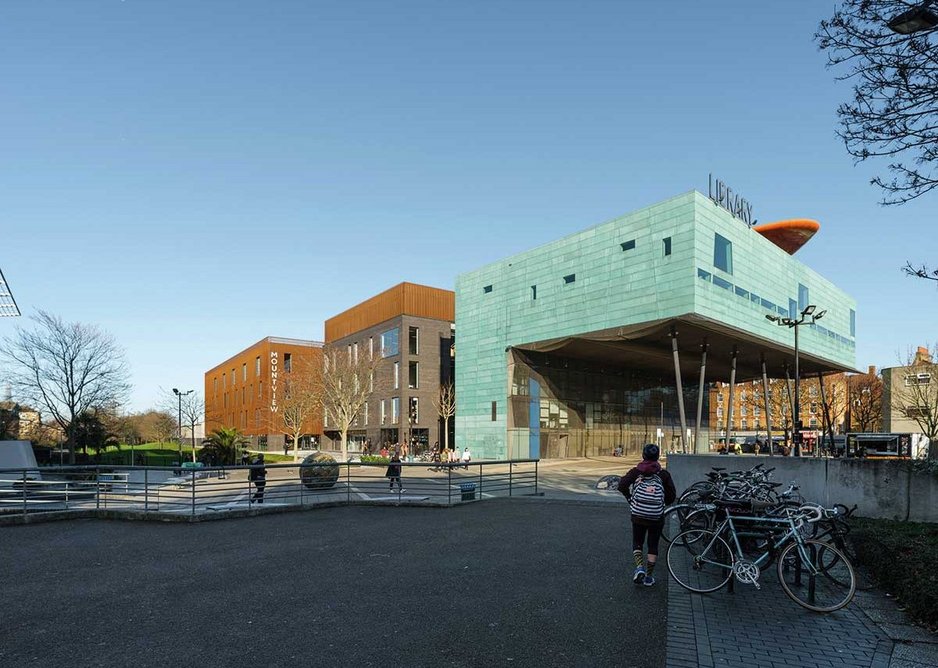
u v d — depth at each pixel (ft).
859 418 207.51
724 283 120.16
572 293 135.74
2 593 23.50
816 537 24.13
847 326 192.44
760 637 17.39
